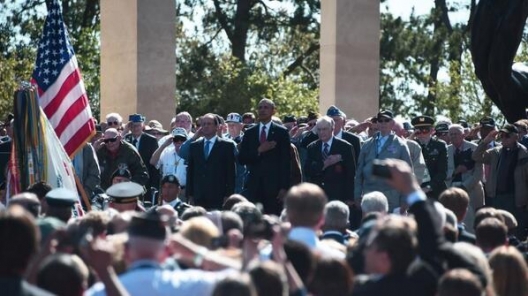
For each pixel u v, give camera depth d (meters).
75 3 99.56
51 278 16.36
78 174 41.03
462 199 27.42
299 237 19.69
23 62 82.94
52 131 35.81
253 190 41.81
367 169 41.78
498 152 42.66
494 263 20.69
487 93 39.53
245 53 106.81
